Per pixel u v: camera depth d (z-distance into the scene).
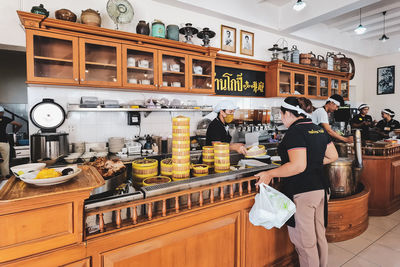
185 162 1.53
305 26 4.57
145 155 3.23
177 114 3.94
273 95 4.66
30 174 1.08
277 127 5.23
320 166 1.64
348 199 2.53
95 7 3.18
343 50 6.27
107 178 1.44
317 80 5.32
